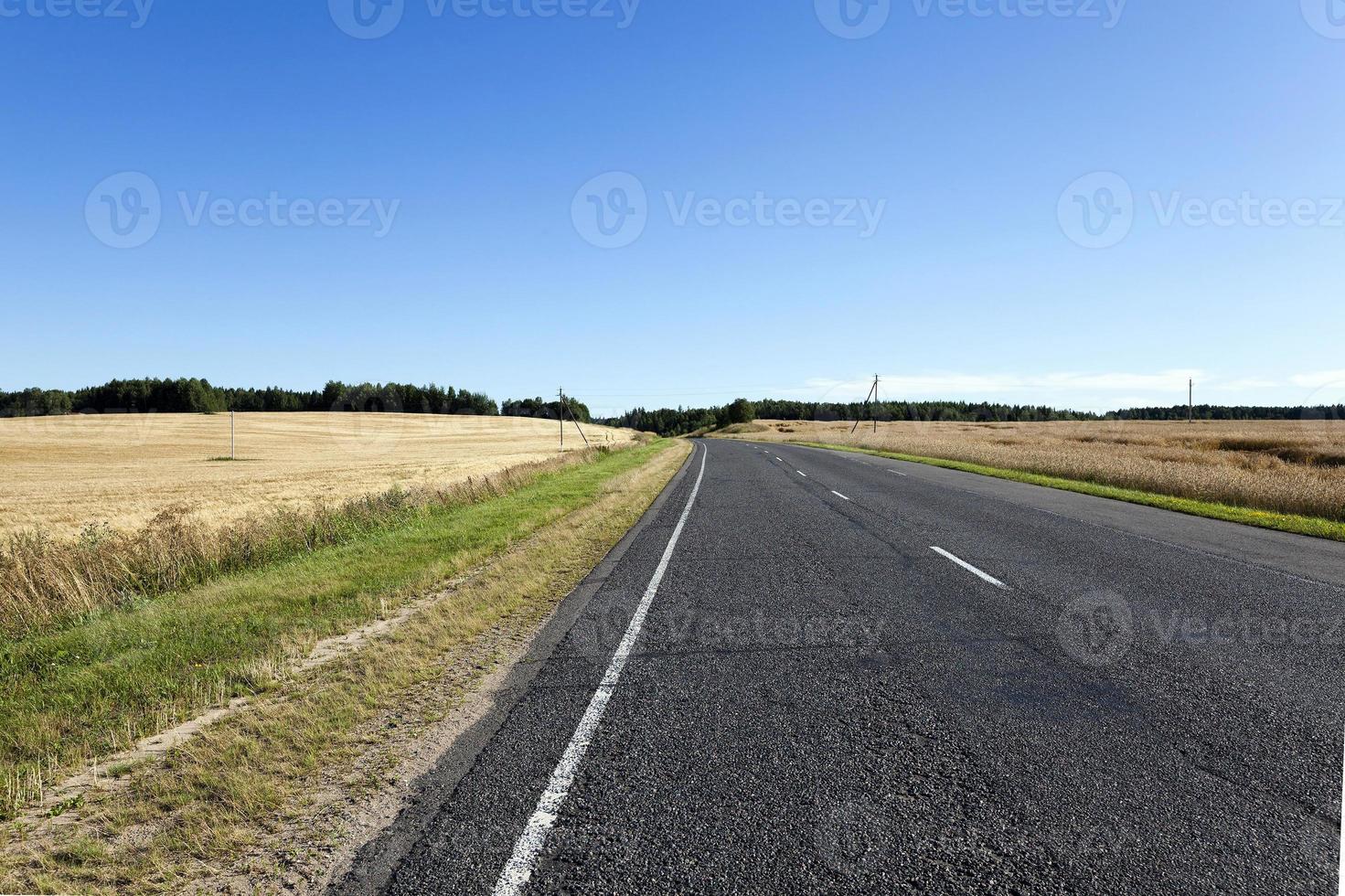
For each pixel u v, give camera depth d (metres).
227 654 5.81
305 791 3.48
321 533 12.31
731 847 2.92
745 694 4.56
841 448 51.22
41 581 8.23
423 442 79.25
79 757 3.97
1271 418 136.38
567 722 4.18
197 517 19.95
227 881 2.83
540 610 6.90
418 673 5.11
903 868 2.77
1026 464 26.78
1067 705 4.30
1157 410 160.88
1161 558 9.08
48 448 60.34
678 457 38.38
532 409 171.00
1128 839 2.93
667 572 8.50
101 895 2.80
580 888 2.69
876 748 3.77
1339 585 7.47
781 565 8.80
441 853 2.93
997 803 3.22
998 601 6.87
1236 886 2.64
